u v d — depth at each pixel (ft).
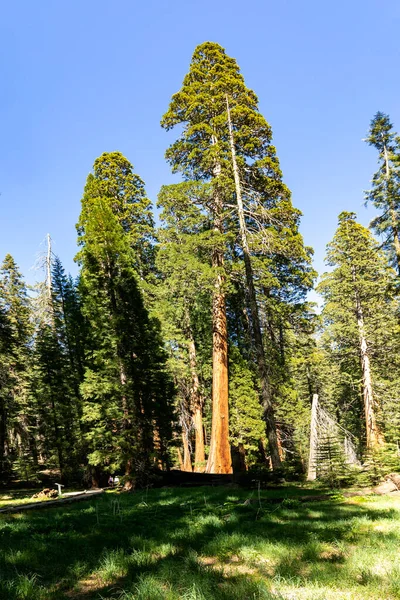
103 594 12.65
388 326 82.28
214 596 11.69
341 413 107.86
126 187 83.61
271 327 70.64
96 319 59.26
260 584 12.35
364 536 18.52
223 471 55.16
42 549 18.15
